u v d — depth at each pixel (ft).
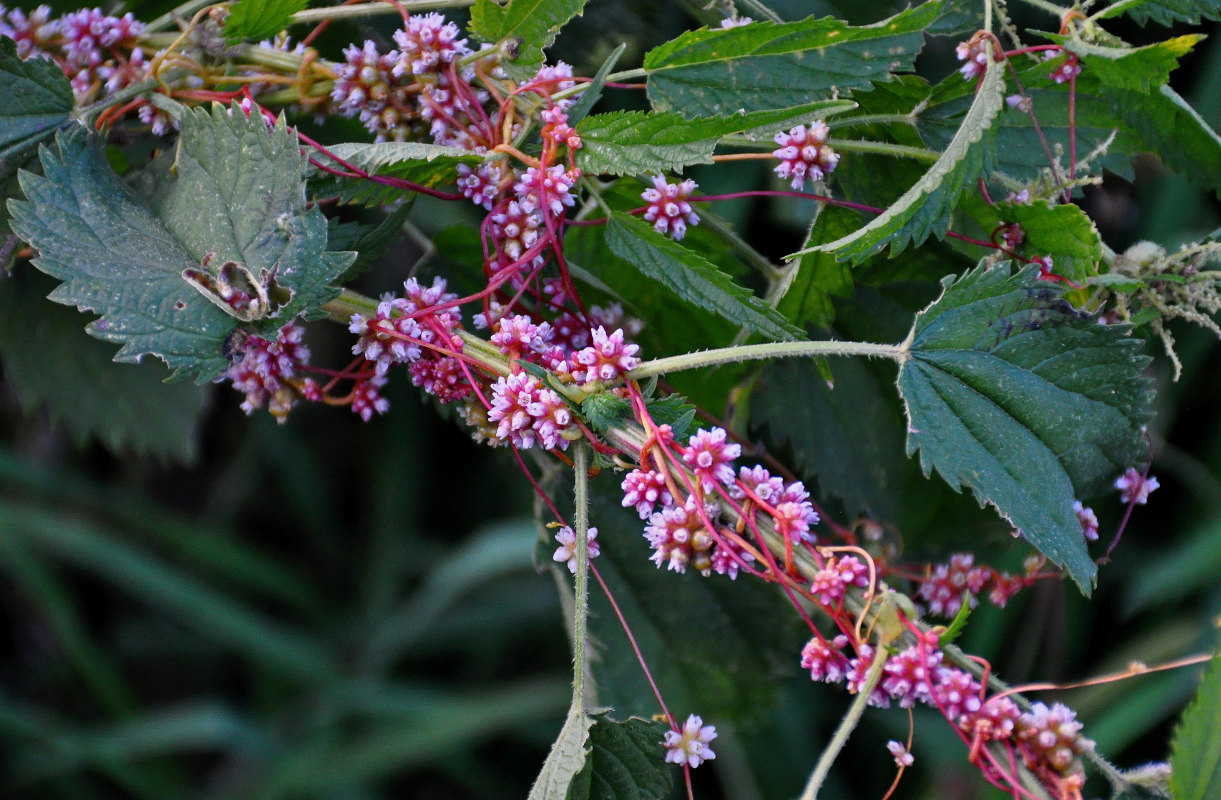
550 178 2.88
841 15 3.14
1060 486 2.86
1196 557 3.91
